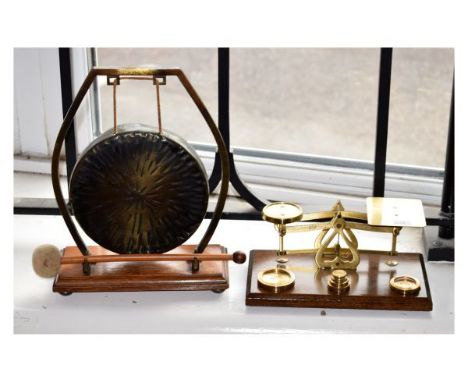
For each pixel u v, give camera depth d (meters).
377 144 1.50
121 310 1.43
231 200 1.66
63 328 1.40
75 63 1.64
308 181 1.70
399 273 1.46
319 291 1.42
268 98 1.71
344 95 1.69
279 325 1.40
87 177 1.39
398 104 1.67
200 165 1.40
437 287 1.47
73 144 1.55
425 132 1.67
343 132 1.71
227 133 1.52
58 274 1.44
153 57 1.71
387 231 1.46
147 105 1.73
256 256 1.50
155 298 1.45
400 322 1.40
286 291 1.42
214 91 1.72
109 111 1.73
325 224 1.45
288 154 1.71
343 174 1.68
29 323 1.41
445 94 1.65
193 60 1.71
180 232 1.43
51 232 1.61
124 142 1.38
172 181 1.40
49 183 1.71
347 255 1.50
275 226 1.45
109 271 1.45
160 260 1.43
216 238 1.59
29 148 1.72
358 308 1.42
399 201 1.45
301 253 1.49
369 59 1.66
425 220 1.48
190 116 1.73
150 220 1.42
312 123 1.71
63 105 1.52
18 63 1.66
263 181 1.71
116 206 1.41
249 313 1.42
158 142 1.38
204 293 1.46
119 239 1.43
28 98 1.68
